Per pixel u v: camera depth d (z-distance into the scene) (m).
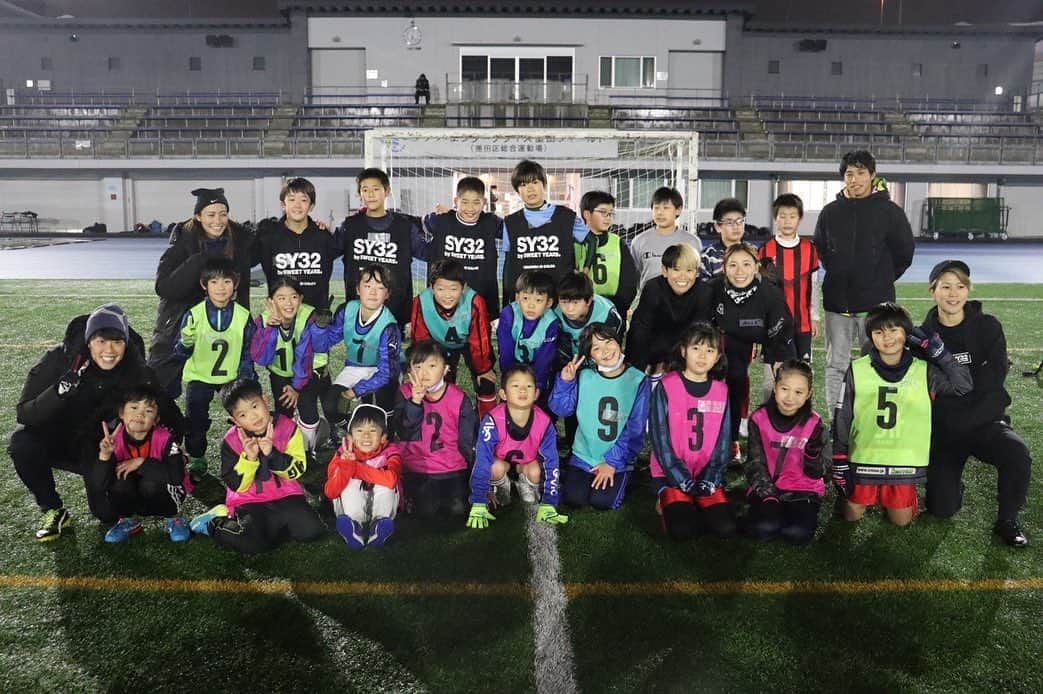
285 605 2.62
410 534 3.22
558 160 13.38
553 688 2.16
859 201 4.18
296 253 4.38
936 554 3.04
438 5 26.59
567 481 3.56
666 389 3.35
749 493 3.29
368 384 3.96
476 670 2.25
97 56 29.69
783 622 2.51
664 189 4.83
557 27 26.88
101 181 25.77
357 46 27.02
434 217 4.54
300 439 3.11
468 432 3.46
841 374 4.38
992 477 3.95
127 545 3.09
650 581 2.79
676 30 26.97
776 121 26.08
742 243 3.87
